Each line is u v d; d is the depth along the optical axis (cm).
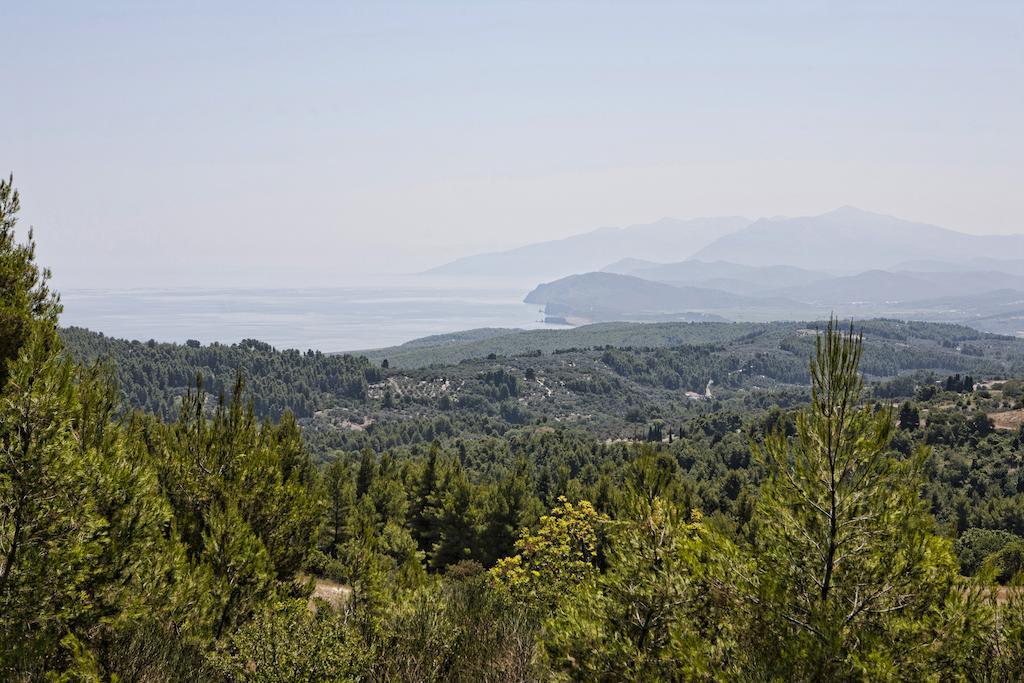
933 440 7244
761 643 757
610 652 872
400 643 1109
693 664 748
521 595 1323
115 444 1052
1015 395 10575
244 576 1219
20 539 812
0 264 1082
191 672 928
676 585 875
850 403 776
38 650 775
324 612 1271
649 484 1009
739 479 5909
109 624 891
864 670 669
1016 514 4969
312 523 1566
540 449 9144
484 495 3819
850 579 771
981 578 759
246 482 1442
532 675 980
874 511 776
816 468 786
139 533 979
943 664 712
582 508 1440
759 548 832
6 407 817
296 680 985
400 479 5509
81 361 1133
